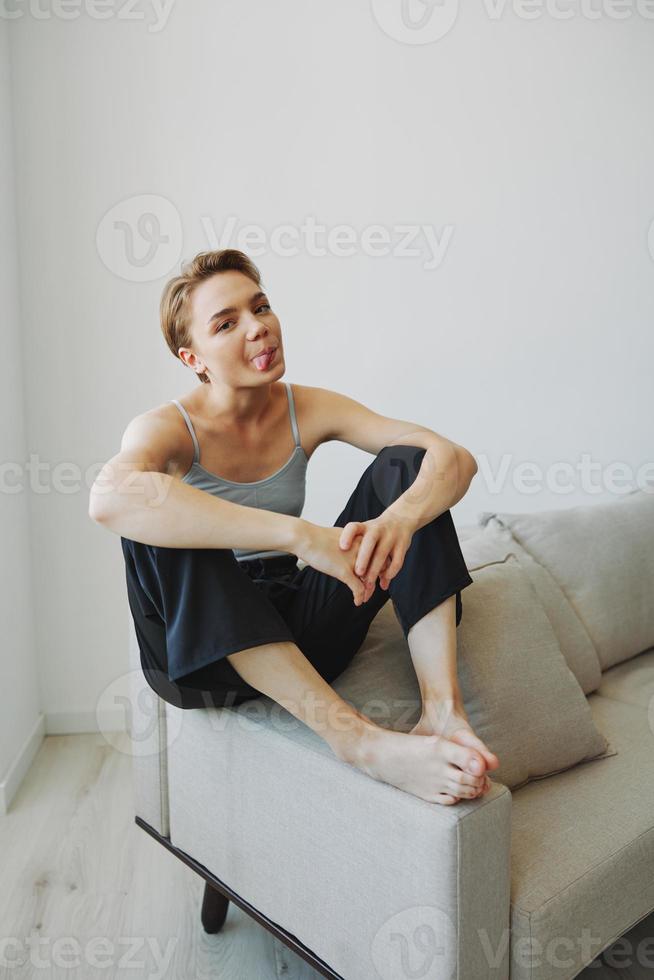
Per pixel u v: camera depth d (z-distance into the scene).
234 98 2.44
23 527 2.44
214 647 1.20
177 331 1.40
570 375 2.68
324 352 2.55
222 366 1.35
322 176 2.50
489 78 2.54
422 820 1.09
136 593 1.34
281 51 2.45
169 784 1.59
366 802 1.17
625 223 2.66
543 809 1.39
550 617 1.83
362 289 2.55
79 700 2.60
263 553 1.49
